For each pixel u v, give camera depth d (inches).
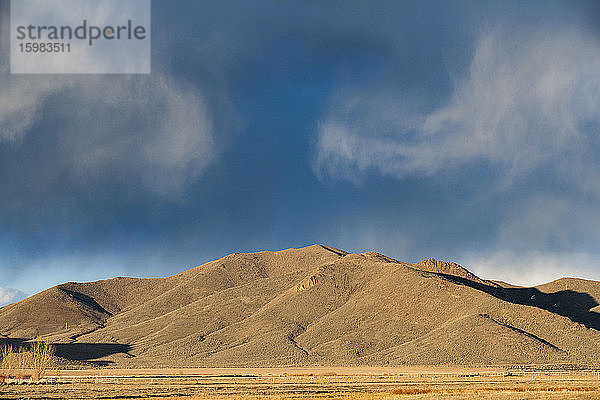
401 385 4980.3
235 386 4982.8
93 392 4308.6
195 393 4227.4
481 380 5684.1
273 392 4244.6
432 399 3408.0
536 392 3944.4
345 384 5167.3
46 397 3823.8
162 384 5310.0
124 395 4072.3
